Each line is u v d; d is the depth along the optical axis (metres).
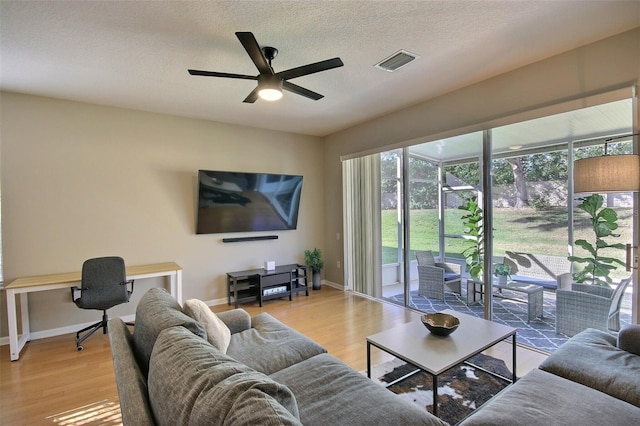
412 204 4.16
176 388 0.98
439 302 3.93
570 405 1.41
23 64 2.65
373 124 4.46
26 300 3.22
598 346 1.91
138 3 1.90
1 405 2.18
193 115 4.17
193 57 2.58
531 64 2.80
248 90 3.29
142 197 3.94
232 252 4.62
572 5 1.99
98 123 3.67
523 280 3.18
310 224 5.43
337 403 1.45
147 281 3.98
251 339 2.18
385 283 4.60
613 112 2.48
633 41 2.28
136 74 2.88
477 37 2.36
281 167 5.11
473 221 3.51
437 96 3.58
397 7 1.99
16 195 3.26
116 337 1.69
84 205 3.60
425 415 1.38
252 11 2.00
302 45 2.44
